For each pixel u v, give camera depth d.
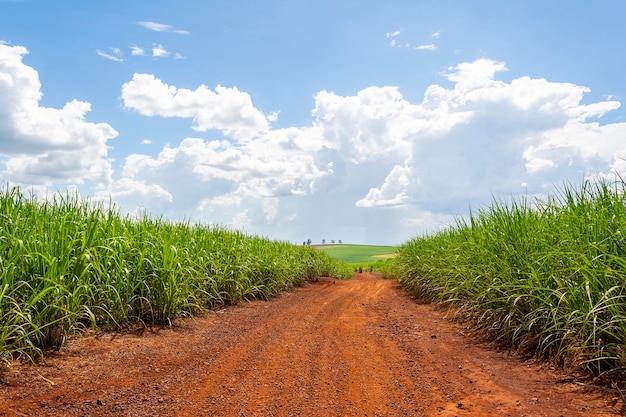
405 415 3.49
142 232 7.06
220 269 9.34
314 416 3.48
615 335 3.98
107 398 3.77
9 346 4.27
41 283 4.88
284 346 5.71
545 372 4.46
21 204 5.82
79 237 5.90
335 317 8.03
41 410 3.47
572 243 4.77
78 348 5.19
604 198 4.79
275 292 11.74
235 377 4.42
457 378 4.39
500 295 6.04
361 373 4.57
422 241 13.19
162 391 3.99
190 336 6.21
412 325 7.21
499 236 6.54
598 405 3.55
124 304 6.36
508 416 3.41
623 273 4.12
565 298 4.61
